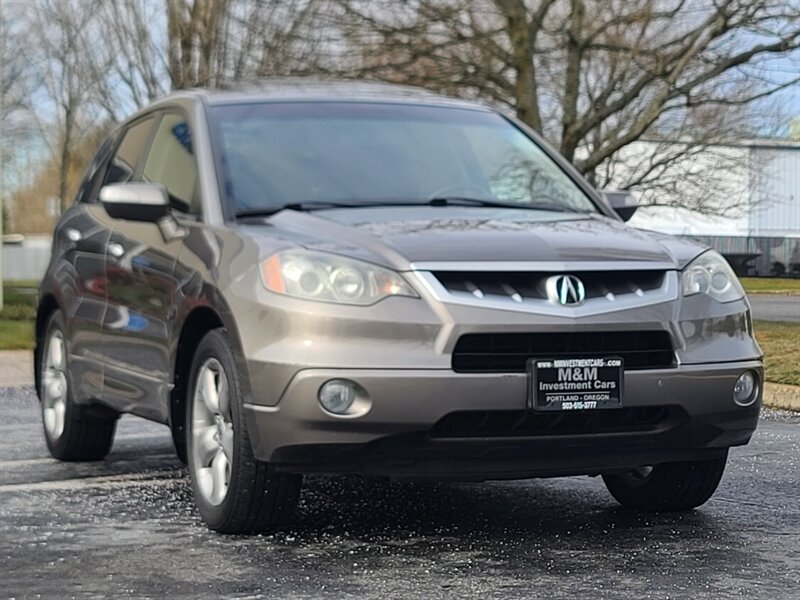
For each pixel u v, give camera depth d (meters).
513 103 18.70
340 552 4.92
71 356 6.93
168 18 19.48
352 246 4.92
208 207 5.61
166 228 5.81
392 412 4.66
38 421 9.10
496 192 6.06
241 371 4.89
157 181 6.32
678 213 27.80
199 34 19.19
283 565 4.72
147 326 5.88
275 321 4.80
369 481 6.49
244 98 6.29
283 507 5.08
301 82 6.75
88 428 7.08
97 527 5.46
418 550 4.95
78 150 42.88
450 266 4.79
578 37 18.38
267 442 4.80
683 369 4.98
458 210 5.66
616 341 4.91
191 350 5.55
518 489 6.29
